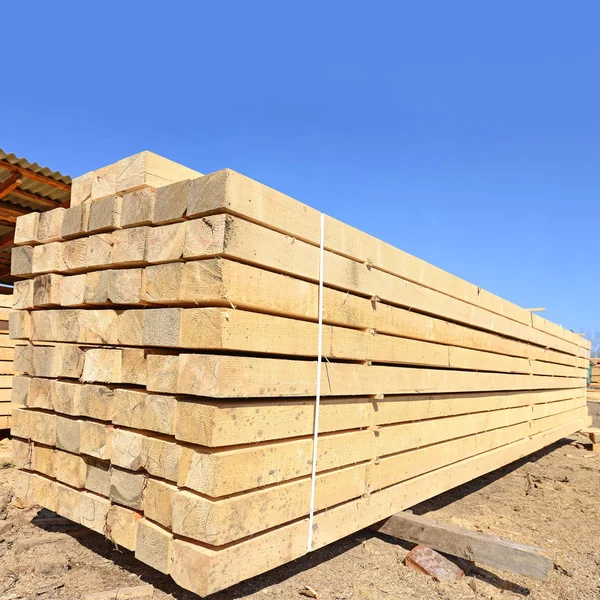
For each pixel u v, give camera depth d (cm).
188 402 242
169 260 261
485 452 543
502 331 583
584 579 343
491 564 323
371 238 350
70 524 368
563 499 559
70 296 320
